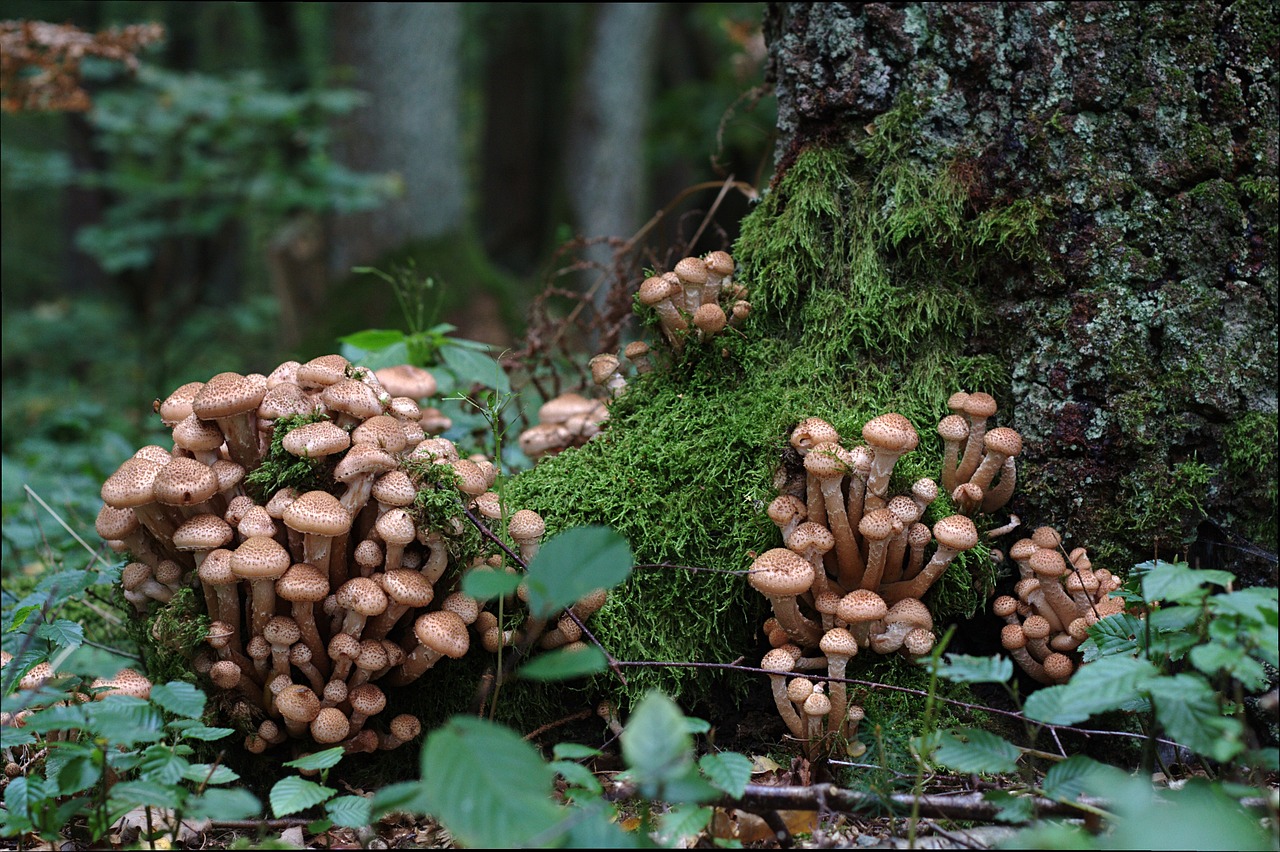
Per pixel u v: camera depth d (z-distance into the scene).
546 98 8.05
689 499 1.52
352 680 1.41
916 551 1.46
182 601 1.41
